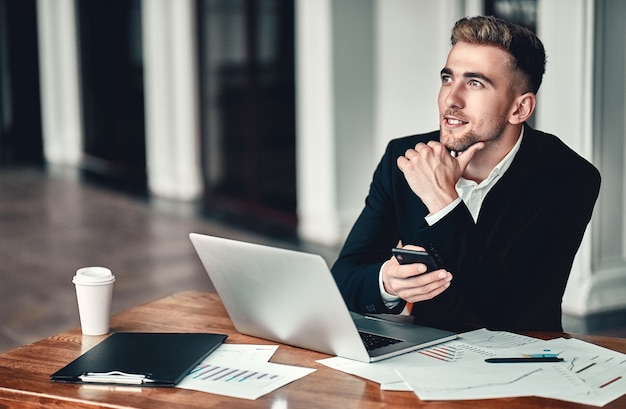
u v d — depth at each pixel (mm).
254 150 8000
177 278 5809
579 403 1681
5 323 4832
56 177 10242
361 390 1763
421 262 2023
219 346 2043
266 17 7602
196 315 2297
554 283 2355
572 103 4910
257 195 8047
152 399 1730
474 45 2197
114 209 8281
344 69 6680
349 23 6633
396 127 6645
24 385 1816
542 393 1727
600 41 4828
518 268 2326
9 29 12461
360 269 2271
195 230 7324
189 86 8641
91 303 2123
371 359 1914
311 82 6805
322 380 1819
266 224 7527
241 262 1992
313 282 1880
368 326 2154
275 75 7582
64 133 11492
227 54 8164
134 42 9906
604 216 4984
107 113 10680
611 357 1936
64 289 5547
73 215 8016
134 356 1940
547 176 2342
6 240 7008
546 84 5031
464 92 2207
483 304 2176
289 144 7527
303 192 7070
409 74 6445
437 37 6137
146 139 9953
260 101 7816
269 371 1875
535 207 2338
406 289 2064
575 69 4867
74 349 2039
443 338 2059
